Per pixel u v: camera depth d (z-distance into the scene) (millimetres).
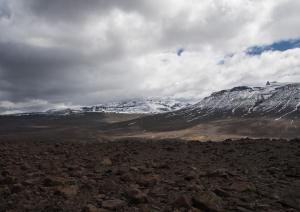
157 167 16266
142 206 10078
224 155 20391
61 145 27016
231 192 11750
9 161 18344
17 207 10008
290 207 10359
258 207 10172
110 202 10172
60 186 11695
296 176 14180
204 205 9961
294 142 24469
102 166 16641
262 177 14219
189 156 20328
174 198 10906
